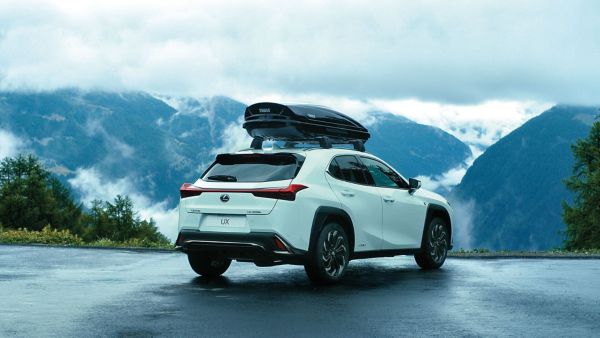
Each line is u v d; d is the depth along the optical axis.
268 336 5.36
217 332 5.51
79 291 7.82
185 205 8.68
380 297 7.50
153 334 5.41
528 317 6.23
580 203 53.22
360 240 9.17
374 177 9.77
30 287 8.16
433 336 5.39
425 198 10.62
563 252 15.74
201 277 9.40
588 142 54.84
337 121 9.72
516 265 11.33
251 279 9.20
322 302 7.11
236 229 8.32
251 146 9.50
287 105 9.21
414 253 10.31
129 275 9.60
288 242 8.16
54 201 67.25
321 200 8.56
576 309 6.68
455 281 8.99
